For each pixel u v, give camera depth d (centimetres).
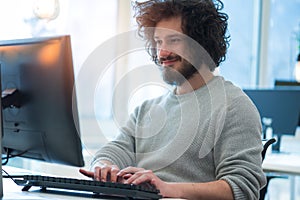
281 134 295
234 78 393
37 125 127
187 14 152
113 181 124
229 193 131
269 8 411
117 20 296
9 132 136
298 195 384
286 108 293
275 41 413
